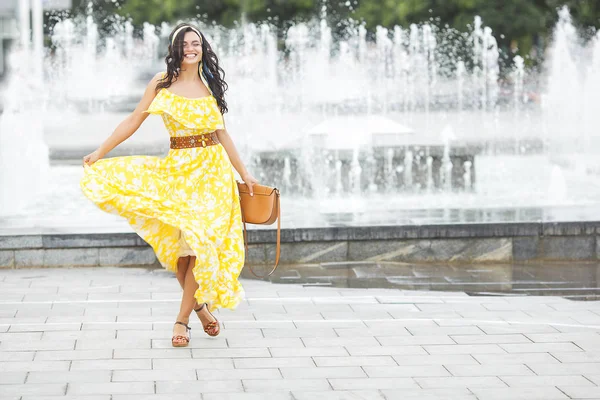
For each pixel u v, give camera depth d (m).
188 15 31.70
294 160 12.19
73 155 15.62
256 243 8.46
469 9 30.77
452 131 17.33
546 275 8.13
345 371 5.37
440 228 8.64
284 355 5.69
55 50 24.94
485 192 12.05
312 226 8.64
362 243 8.62
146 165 5.91
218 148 5.94
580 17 31.92
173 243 5.93
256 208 6.02
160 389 5.02
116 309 6.82
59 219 9.56
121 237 8.33
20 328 6.26
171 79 5.84
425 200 11.44
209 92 5.91
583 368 5.42
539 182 12.92
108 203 5.75
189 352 5.74
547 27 32.12
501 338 6.07
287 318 6.60
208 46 5.92
